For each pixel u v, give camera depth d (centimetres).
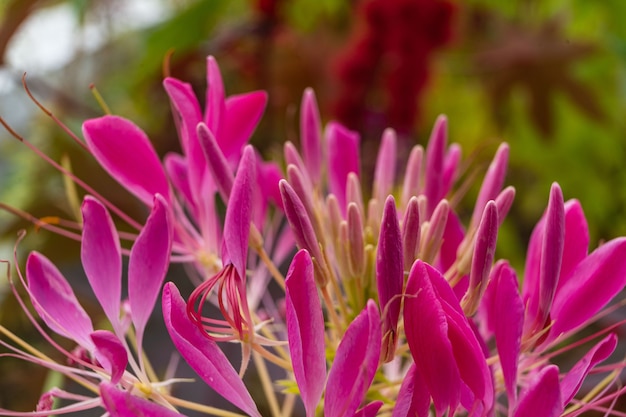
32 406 37
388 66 44
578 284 27
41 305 26
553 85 52
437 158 30
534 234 28
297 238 26
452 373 24
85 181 42
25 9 36
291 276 24
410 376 24
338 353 23
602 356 25
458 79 57
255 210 30
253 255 35
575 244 27
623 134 59
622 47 50
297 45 50
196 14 50
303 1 55
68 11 49
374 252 29
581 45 51
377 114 44
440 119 30
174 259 30
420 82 44
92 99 54
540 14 57
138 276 25
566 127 58
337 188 31
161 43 49
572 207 27
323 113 50
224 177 26
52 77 50
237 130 28
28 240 41
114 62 54
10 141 52
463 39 51
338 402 24
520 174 62
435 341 23
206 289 25
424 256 28
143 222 41
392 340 25
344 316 28
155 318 35
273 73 49
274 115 49
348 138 32
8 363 39
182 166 30
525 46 52
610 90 58
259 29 47
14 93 50
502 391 28
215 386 24
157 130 50
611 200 61
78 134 44
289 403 31
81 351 27
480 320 29
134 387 26
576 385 25
